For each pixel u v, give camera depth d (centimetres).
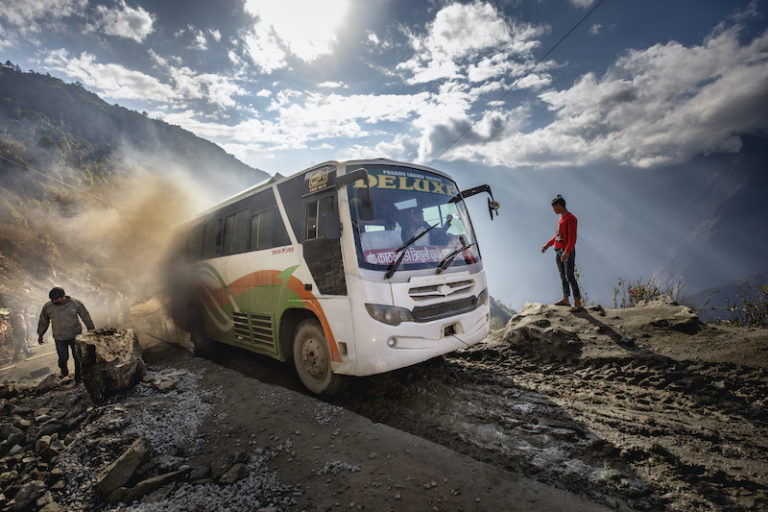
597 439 352
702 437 346
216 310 788
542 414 416
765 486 275
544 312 672
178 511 274
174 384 538
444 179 593
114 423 415
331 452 340
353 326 439
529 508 250
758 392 400
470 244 563
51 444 391
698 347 495
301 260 532
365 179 450
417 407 457
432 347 455
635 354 509
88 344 524
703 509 259
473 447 359
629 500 273
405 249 472
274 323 593
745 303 590
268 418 419
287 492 290
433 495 269
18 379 791
